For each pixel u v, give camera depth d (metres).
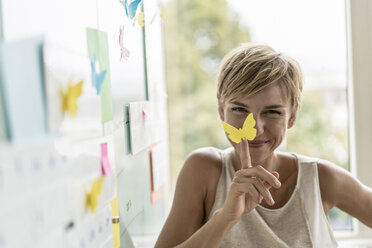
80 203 0.51
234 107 0.85
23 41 0.38
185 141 1.71
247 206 0.82
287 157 0.98
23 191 0.36
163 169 1.30
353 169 1.38
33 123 0.39
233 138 0.79
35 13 0.41
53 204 0.43
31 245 0.37
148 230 1.05
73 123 0.50
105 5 0.68
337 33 1.39
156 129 1.17
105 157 0.61
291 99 0.88
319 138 1.43
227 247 0.92
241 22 1.57
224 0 1.60
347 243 1.35
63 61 0.47
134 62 0.92
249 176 0.78
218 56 1.65
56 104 0.45
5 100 0.34
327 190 0.96
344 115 1.41
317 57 1.41
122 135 0.79
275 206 0.95
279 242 0.90
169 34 1.68
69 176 0.47
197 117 1.71
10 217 0.34
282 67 0.84
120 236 0.76
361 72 1.34
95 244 0.56
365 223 1.02
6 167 0.34
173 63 1.71
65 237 0.46
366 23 1.33
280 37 1.45
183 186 0.98
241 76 0.83
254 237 0.91
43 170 0.41
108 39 0.69
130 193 0.85
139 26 0.99
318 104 1.42
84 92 0.54
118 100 0.77
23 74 0.38
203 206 0.99
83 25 0.56
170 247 0.94
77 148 0.50
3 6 0.35
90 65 0.57
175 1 1.66
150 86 1.11
